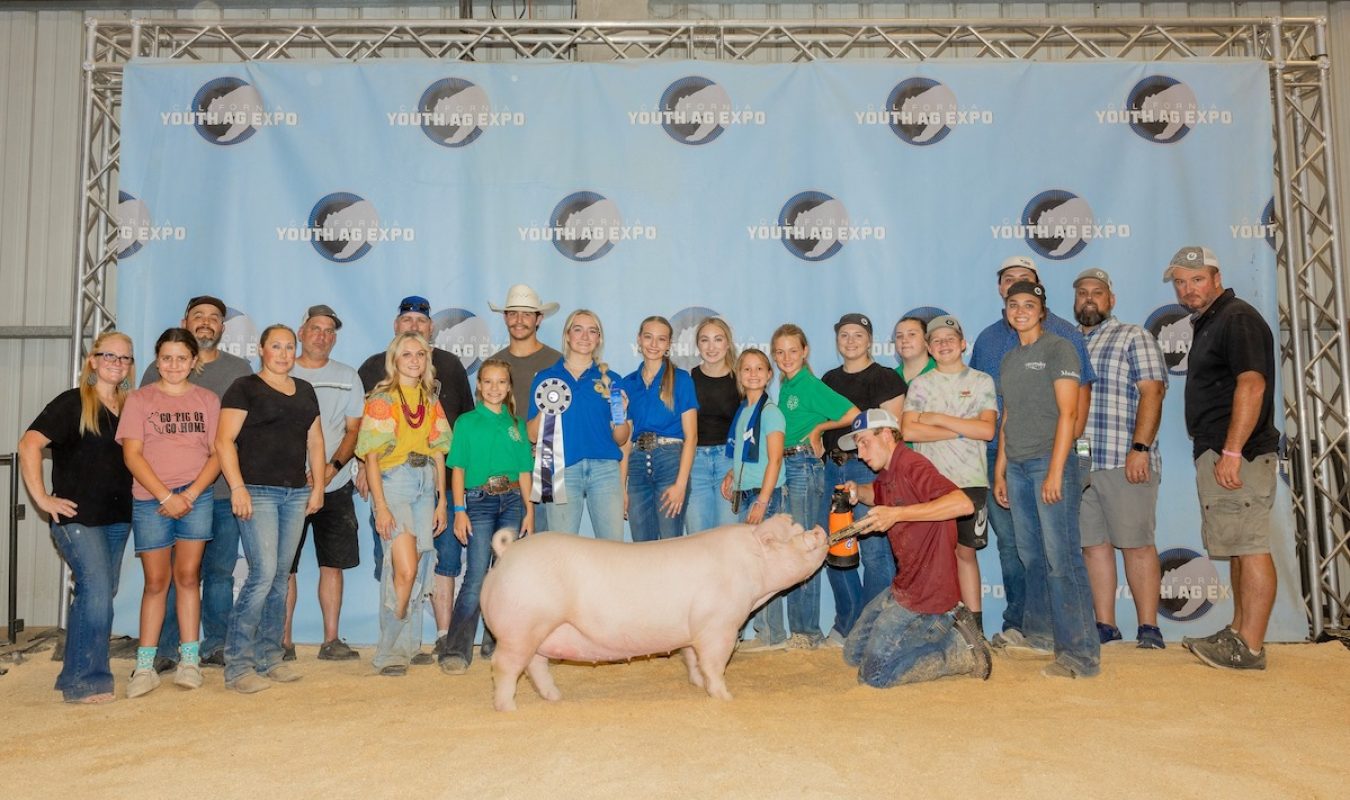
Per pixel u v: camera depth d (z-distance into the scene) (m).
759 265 6.97
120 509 5.14
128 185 6.83
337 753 3.78
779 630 6.21
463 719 4.27
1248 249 7.00
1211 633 6.75
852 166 7.02
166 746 3.98
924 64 7.05
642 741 3.83
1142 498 6.21
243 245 6.84
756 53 8.69
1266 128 7.06
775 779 3.39
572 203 6.95
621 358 6.93
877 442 5.19
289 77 6.93
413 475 5.55
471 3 8.88
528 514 5.77
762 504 5.69
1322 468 7.07
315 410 5.50
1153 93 7.07
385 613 5.61
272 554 5.26
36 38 8.65
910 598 5.13
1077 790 3.34
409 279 6.90
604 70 7.01
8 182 8.51
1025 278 6.18
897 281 6.97
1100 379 6.29
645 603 4.49
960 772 3.49
